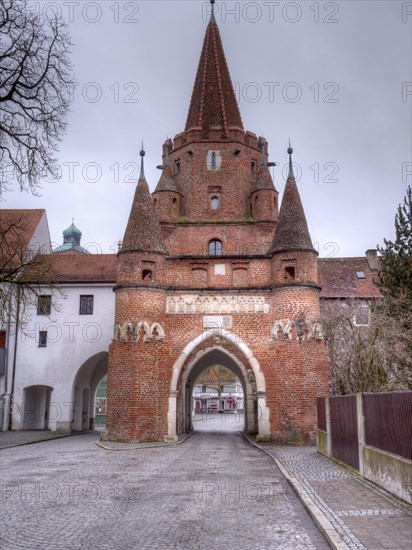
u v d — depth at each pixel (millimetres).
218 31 41375
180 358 30422
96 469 18234
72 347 38625
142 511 11227
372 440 14641
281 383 29328
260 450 25281
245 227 35156
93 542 8828
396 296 29250
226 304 30922
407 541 8312
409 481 11336
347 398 17688
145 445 27266
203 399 81438
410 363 23906
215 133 37812
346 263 42781
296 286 29844
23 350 38875
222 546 8570
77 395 41000
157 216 32719
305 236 30922
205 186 36938
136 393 29078
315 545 8562
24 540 8969
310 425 28297
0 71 14055
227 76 40094
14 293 22875
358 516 10094
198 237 35000
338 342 29453
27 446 27953
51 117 15133
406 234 31000
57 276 39750
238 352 31188
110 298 39031
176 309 31016
